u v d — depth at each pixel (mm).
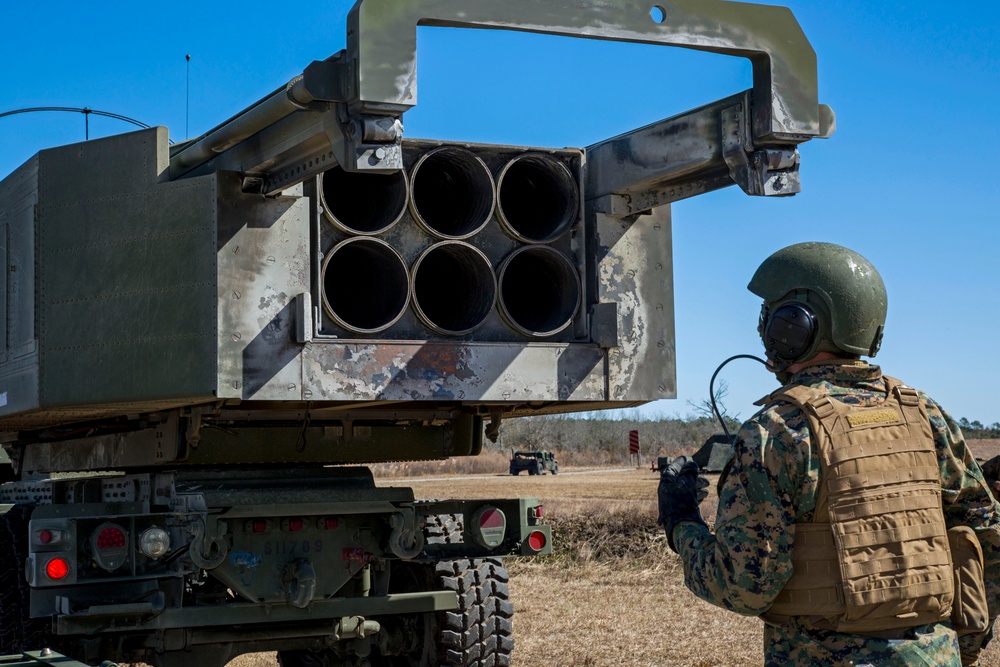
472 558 6266
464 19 4051
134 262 5457
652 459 64688
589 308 5820
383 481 37000
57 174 5777
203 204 5223
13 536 6125
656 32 4355
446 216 6023
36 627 6016
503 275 5668
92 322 5598
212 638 5953
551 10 4176
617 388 5797
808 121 4656
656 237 5977
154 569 5621
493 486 30984
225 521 5734
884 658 2760
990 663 7305
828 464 2797
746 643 8312
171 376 5277
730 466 2883
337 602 5977
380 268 5680
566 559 13602
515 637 8648
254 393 5152
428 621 6543
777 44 4602
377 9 3957
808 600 2787
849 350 2986
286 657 7328
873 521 2801
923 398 3025
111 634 5914
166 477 6121
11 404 6148
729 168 5000
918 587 2805
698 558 2904
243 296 5172
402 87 3986
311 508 5805
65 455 7562
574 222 5832
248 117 4648
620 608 10102
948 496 3016
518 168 5984
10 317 6203
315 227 5320
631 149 5605
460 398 5473
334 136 4137
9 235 6254
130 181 5508
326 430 6410
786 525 2785
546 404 6094
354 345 5324
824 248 3068
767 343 3109
